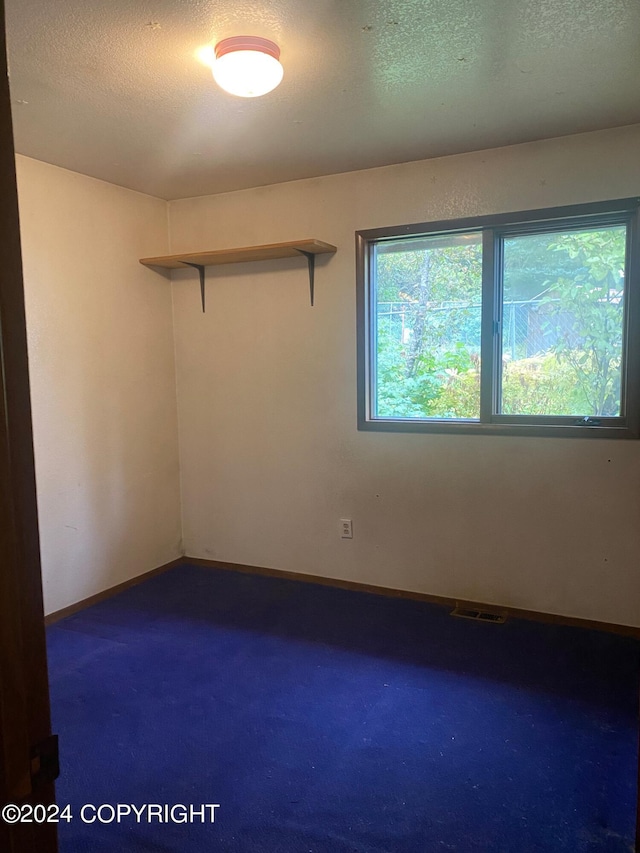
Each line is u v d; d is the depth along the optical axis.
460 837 1.74
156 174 3.40
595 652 2.80
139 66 2.14
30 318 3.14
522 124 2.73
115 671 2.71
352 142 2.93
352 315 3.49
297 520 3.80
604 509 2.98
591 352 3.01
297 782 1.98
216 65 2.03
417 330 3.41
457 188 3.14
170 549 4.12
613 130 2.80
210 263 3.82
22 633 0.64
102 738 2.23
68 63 2.10
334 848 1.71
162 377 4.01
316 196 3.51
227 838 1.75
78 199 3.37
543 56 2.11
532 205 2.99
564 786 1.93
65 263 3.31
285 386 3.74
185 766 2.07
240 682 2.60
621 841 1.71
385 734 2.22
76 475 3.42
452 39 2.00
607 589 3.01
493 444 3.20
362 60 2.12
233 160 3.17
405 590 3.51
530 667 2.68
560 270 3.04
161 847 1.73
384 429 3.47
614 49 2.07
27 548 0.65
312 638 3.01
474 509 3.28
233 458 3.97
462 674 2.63
